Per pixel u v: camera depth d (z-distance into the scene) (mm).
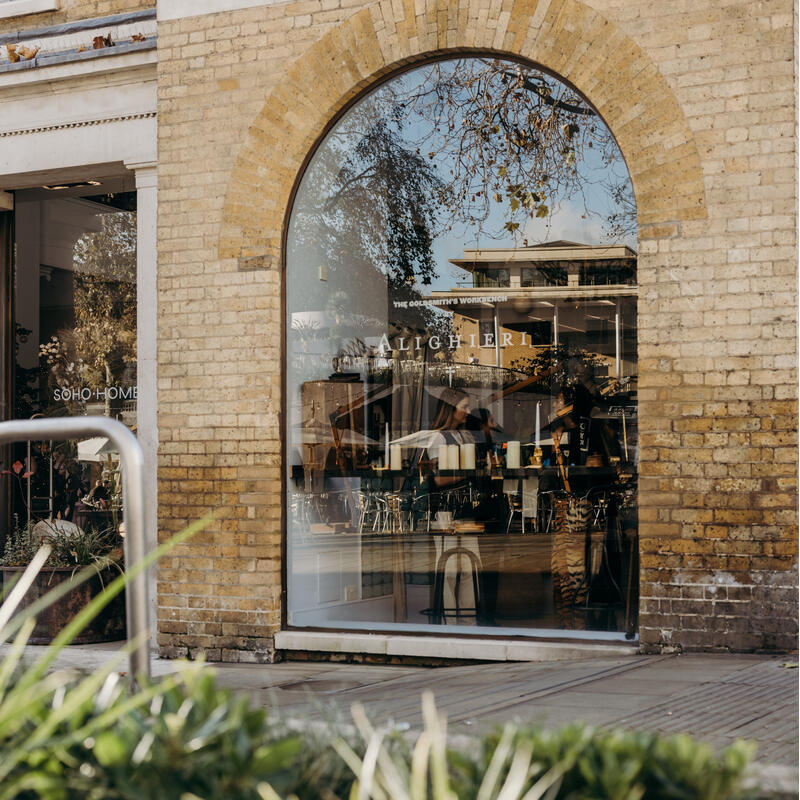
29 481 9172
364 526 7641
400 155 7707
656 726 4207
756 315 6352
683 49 6566
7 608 2535
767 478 6297
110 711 2465
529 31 6969
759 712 4469
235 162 7711
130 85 8359
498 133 7375
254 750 2355
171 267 7875
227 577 7637
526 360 7301
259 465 7578
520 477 7242
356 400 7746
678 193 6551
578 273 7102
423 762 2127
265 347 7590
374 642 7324
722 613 6359
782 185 6328
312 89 7543
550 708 4695
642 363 6602
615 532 6879
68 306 9227
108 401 9062
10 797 2314
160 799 2158
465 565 7336
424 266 7648
